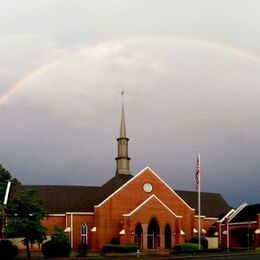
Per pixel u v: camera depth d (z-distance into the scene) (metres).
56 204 93.44
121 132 103.19
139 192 93.81
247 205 102.81
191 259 58.06
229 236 99.38
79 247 76.94
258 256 59.22
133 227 87.50
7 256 65.44
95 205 92.62
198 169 82.19
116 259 61.78
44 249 69.44
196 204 110.06
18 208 70.69
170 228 89.56
